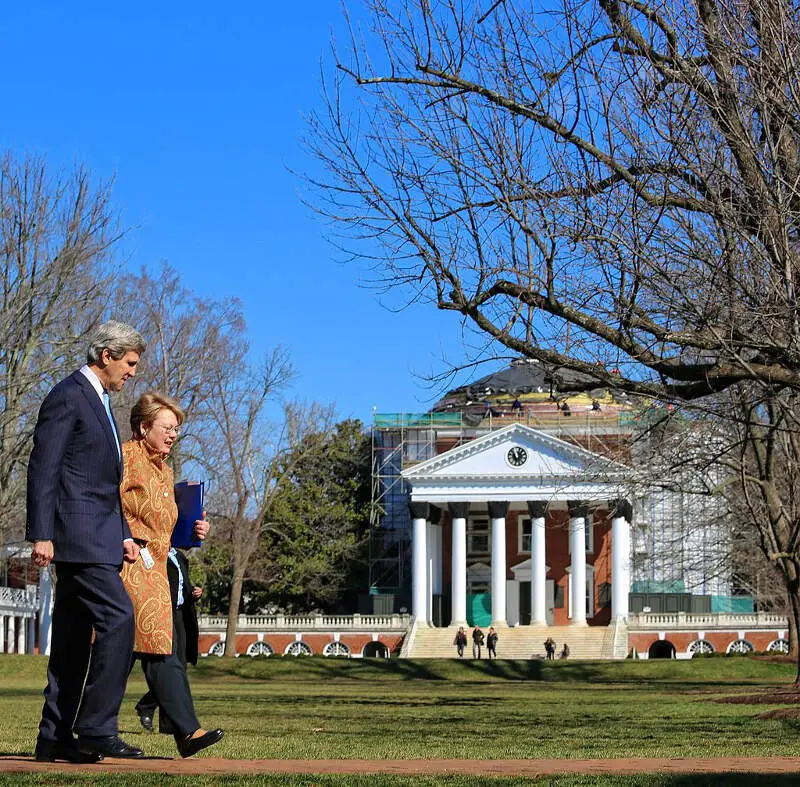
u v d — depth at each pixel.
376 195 17.42
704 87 16.75
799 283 16.50
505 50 17.55
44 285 38.38
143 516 9.84
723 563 53.41
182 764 9.38
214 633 90.06
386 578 99.44
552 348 17.53
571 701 32.59
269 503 75.00
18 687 42.84
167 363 60.44
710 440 31.84
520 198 17.06
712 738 16.59
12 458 38.94
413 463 99.12
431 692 42.28
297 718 21.30
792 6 16.94
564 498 88.31
